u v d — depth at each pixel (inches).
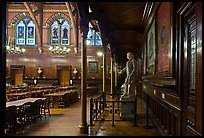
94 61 1009.5
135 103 305.3
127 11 346.9
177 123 167.8
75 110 455.2
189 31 145.9
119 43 661.3
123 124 310.0
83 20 267.7
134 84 351.3
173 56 178.2
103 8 320.8
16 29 1031.6
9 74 1027.9
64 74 1042.1
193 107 132.1
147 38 391.5
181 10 156.3
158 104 260.7
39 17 1013.8
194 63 134.0
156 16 279.3
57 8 1018.1
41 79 1027.3
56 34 1028.5
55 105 491.2
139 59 652.7
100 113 387.9
